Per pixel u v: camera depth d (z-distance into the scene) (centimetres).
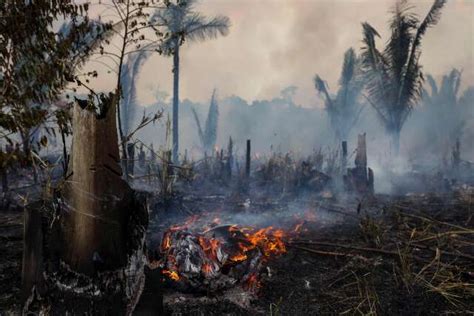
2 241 524
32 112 452
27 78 451
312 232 640
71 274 297
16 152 449
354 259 498
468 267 479
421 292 405
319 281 438
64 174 321
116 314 297
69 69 481
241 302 381
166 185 705
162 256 405
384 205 838
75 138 290
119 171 297
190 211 718
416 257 502
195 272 381
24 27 440
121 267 297
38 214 304
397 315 364
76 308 296
